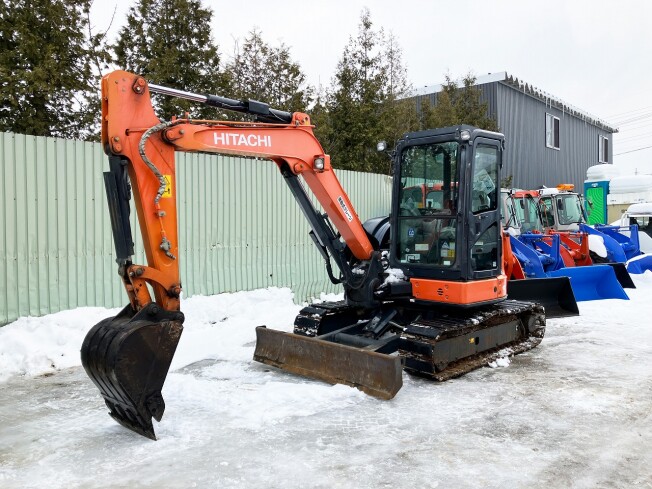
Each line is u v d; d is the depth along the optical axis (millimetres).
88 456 3855
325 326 6648
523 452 3932
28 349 6363
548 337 7629
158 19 13984
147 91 4242
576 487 3426
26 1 11648
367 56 16156
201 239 9055
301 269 10727
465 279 5766
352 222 5996
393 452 3924
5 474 3594
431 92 20781
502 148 6328
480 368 6141
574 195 13094
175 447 3988
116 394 4023
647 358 6527
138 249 8328
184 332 7793
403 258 6340
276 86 16625
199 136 4551
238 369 6078
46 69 11078
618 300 10211
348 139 15727
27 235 7180
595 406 4887
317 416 4621
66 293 7598
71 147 7602
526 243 11094
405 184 6305
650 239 14977
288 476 3549
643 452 3943
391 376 4992
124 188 4109
